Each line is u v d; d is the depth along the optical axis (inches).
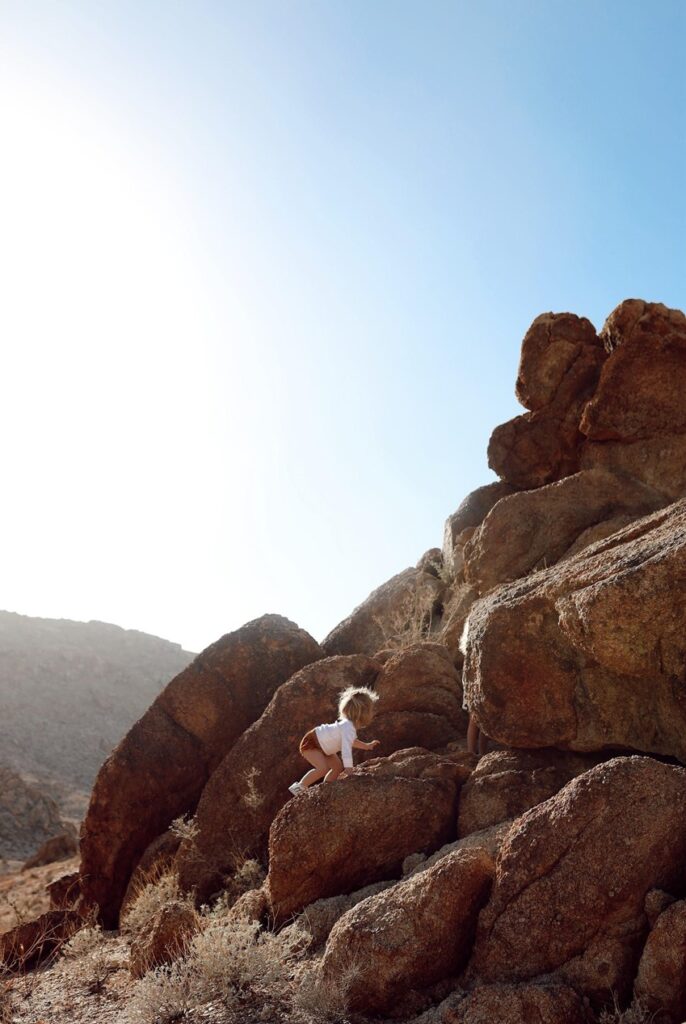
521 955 162.9
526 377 473.4
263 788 311.1
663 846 163.3
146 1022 173.9
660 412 413.1
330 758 266.4
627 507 394.0
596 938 158.7
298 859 219.1
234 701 376.2
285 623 401.4
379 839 221.1
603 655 205.6
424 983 168.1
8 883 844.0
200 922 222.2
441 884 173.2
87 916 340.8
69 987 225.1
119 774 365.4
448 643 364.2
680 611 197.3
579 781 174.2
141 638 3865.7
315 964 185.0
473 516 473.1
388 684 322.7
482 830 216.8
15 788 1659.7
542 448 463.5
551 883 164.9
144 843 361.4
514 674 241.8
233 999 176.2
